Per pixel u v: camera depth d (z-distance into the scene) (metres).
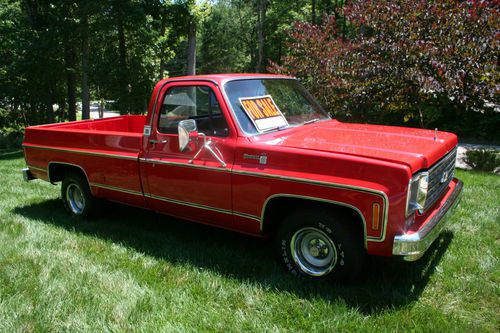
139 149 4.83
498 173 8.45
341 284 3.68
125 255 4.56
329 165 3.49
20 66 19.20
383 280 3.76
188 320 3.31
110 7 17.61
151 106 4.71
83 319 3.37
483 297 3.49
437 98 10.12
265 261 4.29
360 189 3.30
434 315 3.23
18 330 3.28
